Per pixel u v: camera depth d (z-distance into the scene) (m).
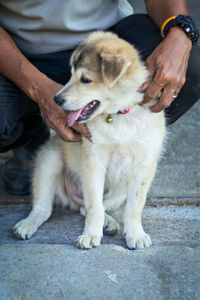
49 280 2.30
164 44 2.77
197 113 5.05
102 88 2.80
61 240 2.95
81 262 2.47
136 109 2.93
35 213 3.24
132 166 3.11
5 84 3.11
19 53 3.04
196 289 2.22
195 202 3.44
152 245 2.83
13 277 2.32
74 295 2.19
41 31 3.22
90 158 3.05
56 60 3.33
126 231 2.91
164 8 3.15
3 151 3.54
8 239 2.98
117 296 2.18
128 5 3.81
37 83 2.90
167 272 2.36
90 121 2.98
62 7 3.08
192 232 3.04
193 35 2.79
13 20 3.24
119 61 2.62
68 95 2.79
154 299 2.16
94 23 3.29
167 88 2.72
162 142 3.18
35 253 2.57
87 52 2.83
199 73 3.19
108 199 3.42
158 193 3.58
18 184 3.62
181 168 4.01
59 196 3.58
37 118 3.57
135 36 3.31
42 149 3.58
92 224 2.87
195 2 9.13
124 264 2.45
